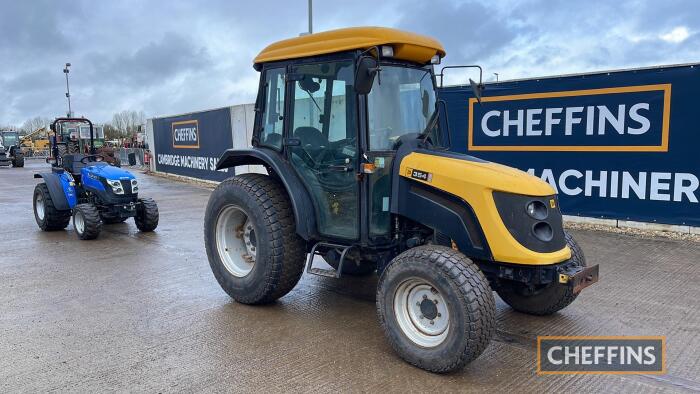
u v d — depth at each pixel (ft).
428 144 13.62
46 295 16.31
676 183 23.24
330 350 12.21
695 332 13.25
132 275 18.62
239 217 15.89
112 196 25.46
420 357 11.12
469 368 11.41
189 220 30.78
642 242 22.57
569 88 25.79
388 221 13.10
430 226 12.16
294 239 14.43
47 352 12.08
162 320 14.11
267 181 14.99
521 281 11.82
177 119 57.98
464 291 10.43
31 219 31.89
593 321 14.08
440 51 13.65
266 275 14.34
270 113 15.33
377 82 12.87
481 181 11.37
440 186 11.89
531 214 11.19
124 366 11.35
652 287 16.72
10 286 17.30
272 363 11.53
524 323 14.05
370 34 12.49
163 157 63.87
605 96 24.71
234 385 10.53
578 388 10.55
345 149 13.14
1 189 50.03
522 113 27.58
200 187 49.85
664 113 23.15
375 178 12.85
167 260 20.84
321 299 15.87
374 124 12.79
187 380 10.74
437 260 10.87
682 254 20.57
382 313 11.87
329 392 10.27
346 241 13.56
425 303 11.35
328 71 13.43
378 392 10.29
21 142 135.85
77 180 27.22
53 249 23.00
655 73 23.17
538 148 27.30
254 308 15.07
